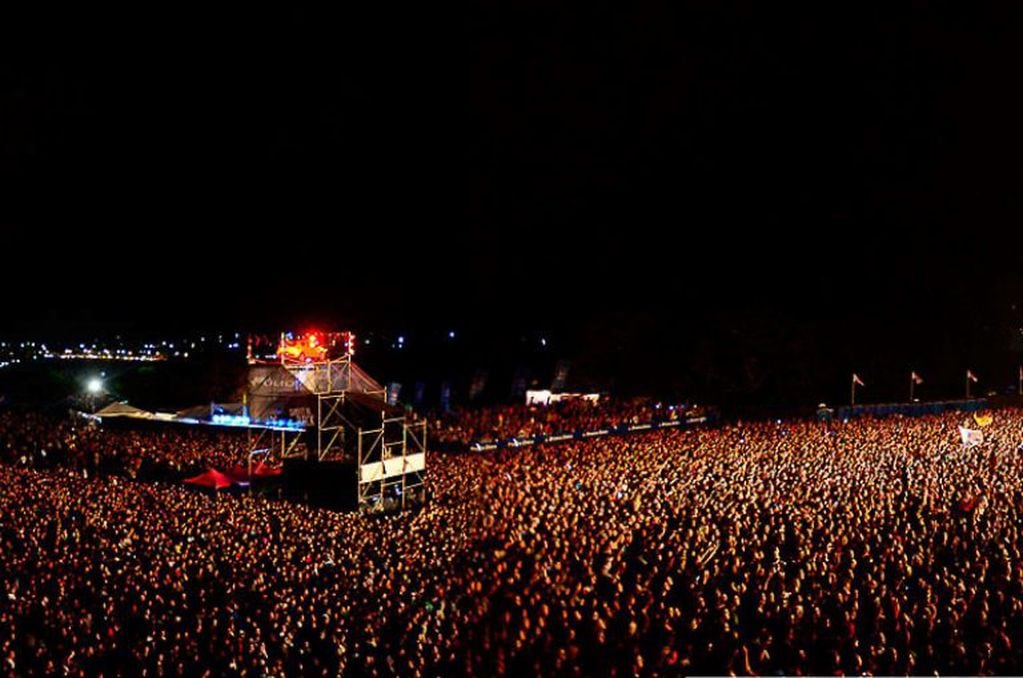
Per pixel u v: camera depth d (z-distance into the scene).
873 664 13.75
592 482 29.08
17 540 21.66
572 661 14.09
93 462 36.34
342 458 30.03
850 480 28.84
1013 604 15.92
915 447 36.19
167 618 16.22
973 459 33.31
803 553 19.09
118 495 27.34
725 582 18.11
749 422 48.81
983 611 15.12
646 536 21.27
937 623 15.47
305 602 17.02
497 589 17.66
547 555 19.95
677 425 50.56
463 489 28.94
